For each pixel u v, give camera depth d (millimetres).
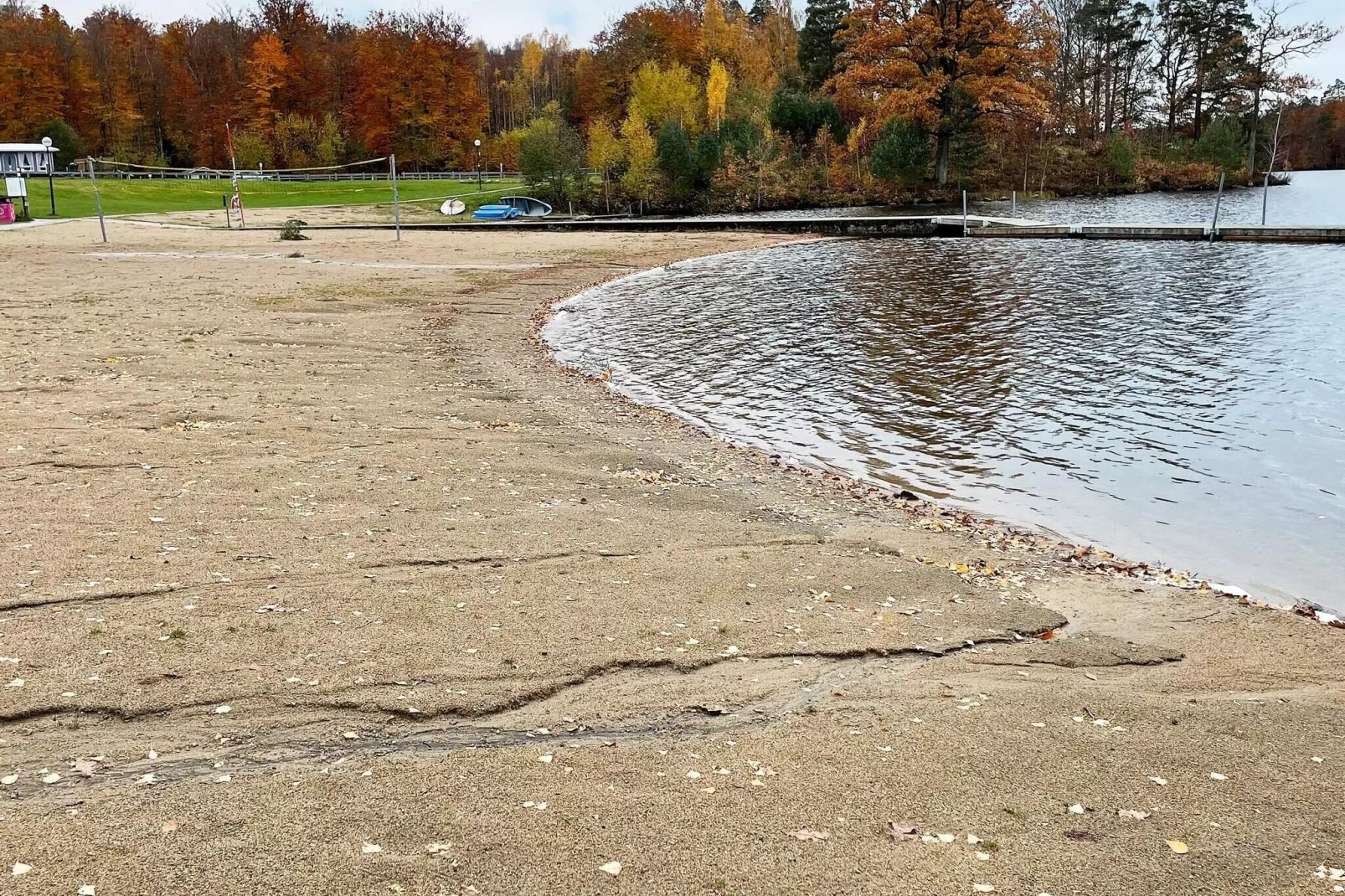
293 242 44625
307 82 93688
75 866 4297
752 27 115938
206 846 4484
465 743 5535
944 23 67312
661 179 74438
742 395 17438
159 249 40688
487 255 40438
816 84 90312
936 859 4645
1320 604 8750
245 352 18438
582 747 5566
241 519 9023
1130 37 87125
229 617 6910
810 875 4488
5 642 6316
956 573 9086
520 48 151250
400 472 11039
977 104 66250
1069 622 8039
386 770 5207
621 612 7527
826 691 6461
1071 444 13859
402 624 7012
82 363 16438
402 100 88562
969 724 6031
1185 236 43344
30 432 11703
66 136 81562
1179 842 4848
